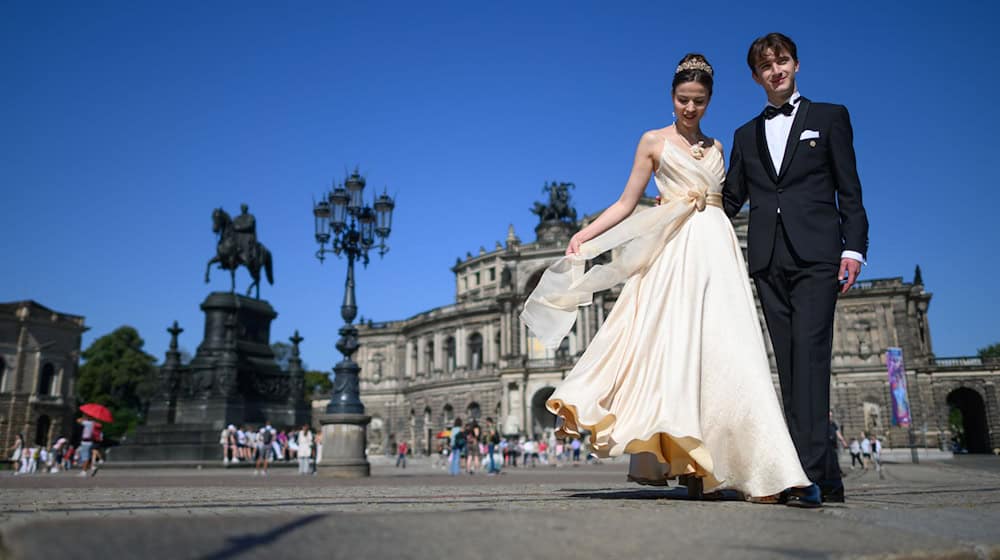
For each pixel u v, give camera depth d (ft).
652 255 15.78
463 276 317.22
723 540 7.59
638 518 8.80
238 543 6.05
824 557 6.82
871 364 221.46
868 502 14.65
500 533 7.27
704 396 14.37
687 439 13.58
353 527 7.15
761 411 13.74
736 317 14.93
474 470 118.73
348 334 69.46
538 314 17.08
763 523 8.91
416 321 286.25
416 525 7.45
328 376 403.75
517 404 240.32
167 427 101.19
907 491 20.45
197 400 103.76
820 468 14.88
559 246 249.14
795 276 16.20
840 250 15.94
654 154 16.92
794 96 16.85
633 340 15.17
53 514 11.69
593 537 7.36
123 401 305.32
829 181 16.37
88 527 6.11
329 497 16.93
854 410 221.05
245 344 109.91
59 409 265.95
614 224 17.15
